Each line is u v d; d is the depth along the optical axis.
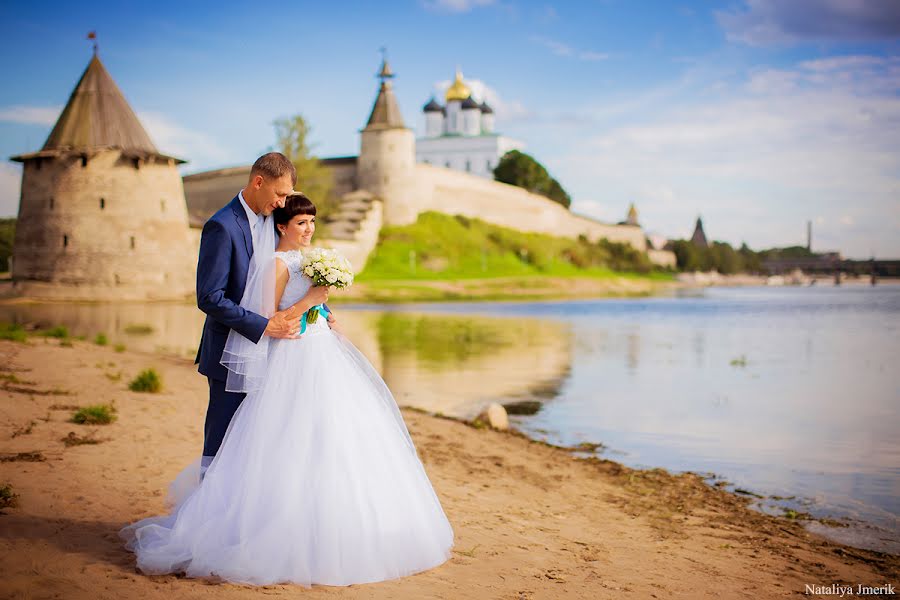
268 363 3.99
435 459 8.36
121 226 54.88
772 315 48.59
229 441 3.88
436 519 4.30
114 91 57.31
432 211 94.62
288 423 3.87
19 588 3.28
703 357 23.09
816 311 53.66
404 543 3.99
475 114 134.88
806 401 14.51
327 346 4.15
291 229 4.19
